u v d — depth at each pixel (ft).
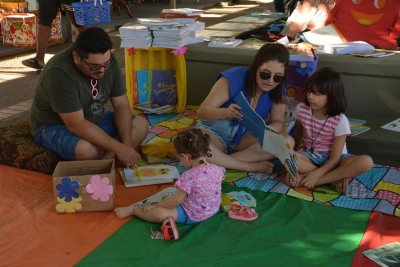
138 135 10.56
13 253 7.20
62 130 9.71
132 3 41.86
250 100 9.91
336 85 9.09
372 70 12.13
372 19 14.19
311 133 9.72
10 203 8.65
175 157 10.46
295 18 14.92
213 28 16.33
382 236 7.77
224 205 8.50
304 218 8.24
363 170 9.08
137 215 8.16
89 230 7.82
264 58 9.21
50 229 7.84
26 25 22.68
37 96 9.75
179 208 7.95
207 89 13.94
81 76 9.18
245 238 7.59
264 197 9.00
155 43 12.92
